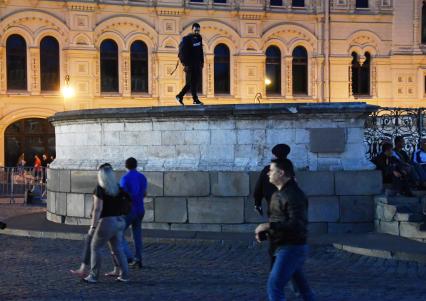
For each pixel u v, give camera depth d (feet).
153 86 139.74
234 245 49.98
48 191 64.39
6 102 131.34
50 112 133.90
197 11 140.87
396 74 151.12
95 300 33.71
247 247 49.21
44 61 134.21
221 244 50.24
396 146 59.00
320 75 147.33
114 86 138.82
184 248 49.34
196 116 54.70
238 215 53.83
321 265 42.32
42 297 34.37
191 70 63.46
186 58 63.31
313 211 53.11
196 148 55.21
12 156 133.69
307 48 147.43
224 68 144.36
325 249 47.52
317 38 147.43
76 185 59.67
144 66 140.15
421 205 51.83
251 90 144.36
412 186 56.39
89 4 133.90
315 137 53.78
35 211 79.30
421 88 151.64
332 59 147.23
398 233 50.52
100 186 36.96
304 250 27.04
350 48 148.56
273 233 27.02
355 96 149.48
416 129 66.28
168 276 39.42
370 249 45.01
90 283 37.58
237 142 54.44
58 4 132.67
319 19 146.92
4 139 132.67
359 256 44.91
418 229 49.14
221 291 35.37
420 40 151.84
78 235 54.44
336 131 53.72
